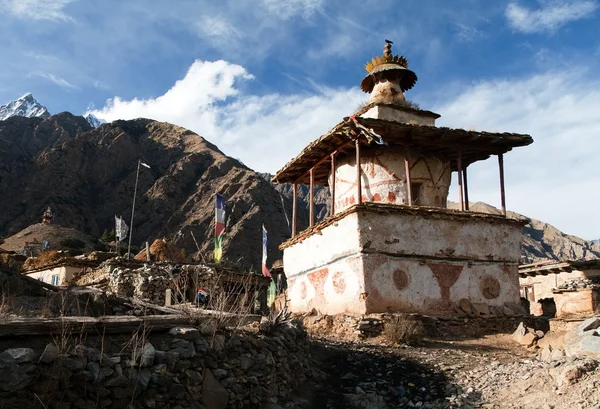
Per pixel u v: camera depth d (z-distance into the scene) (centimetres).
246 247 10738
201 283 2131
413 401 1012
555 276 3058
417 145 2009
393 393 1051
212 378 787
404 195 2058
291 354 1035
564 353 1118
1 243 8075
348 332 1631
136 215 13888
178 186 14675
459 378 1125
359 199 1828
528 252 14250
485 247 1903
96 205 14425
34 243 7919
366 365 1232
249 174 14200
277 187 16575
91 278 2920
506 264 1922
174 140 17500
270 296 2480
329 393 1034
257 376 881
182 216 13312
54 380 602
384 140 1939
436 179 2109
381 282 1736
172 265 2475
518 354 1387
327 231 1981
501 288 1888
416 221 1834
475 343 1584
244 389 838
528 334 1555
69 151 15400
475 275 1866
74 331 679
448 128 1891
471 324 1766
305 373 1088
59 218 13188
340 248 1867
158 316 795
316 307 2016
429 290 1791
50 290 1085
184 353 754
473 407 939
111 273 2392
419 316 1673
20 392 577
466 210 1994
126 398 655
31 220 13038
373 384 1085
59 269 3800
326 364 1218
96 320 707
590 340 1075
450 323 1731
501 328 1786
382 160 2089
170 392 709
